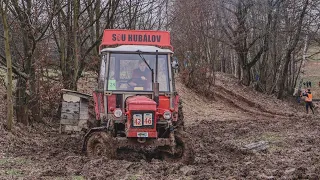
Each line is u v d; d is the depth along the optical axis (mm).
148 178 7949
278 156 11289
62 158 9984
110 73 10164
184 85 31531
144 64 10297
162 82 10211
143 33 11188
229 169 9117
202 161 10320
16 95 14055
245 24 34750
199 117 23375
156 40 11180
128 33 11148
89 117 12008
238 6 33906
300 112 29031
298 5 33125
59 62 18547
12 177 7855
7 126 12273
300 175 8469
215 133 16859
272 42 35438
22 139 12211
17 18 13102
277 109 28734
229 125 19641
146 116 9258
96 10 18750
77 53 16484
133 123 9227
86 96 13008
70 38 17500
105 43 11062
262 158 10945
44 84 16406
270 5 33375
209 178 8125
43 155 10312
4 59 13312
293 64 40344
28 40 13727
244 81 37531
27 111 14352
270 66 37812
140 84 10156
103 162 9078
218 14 33938
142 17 24406
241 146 12891
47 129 15328
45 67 17016
